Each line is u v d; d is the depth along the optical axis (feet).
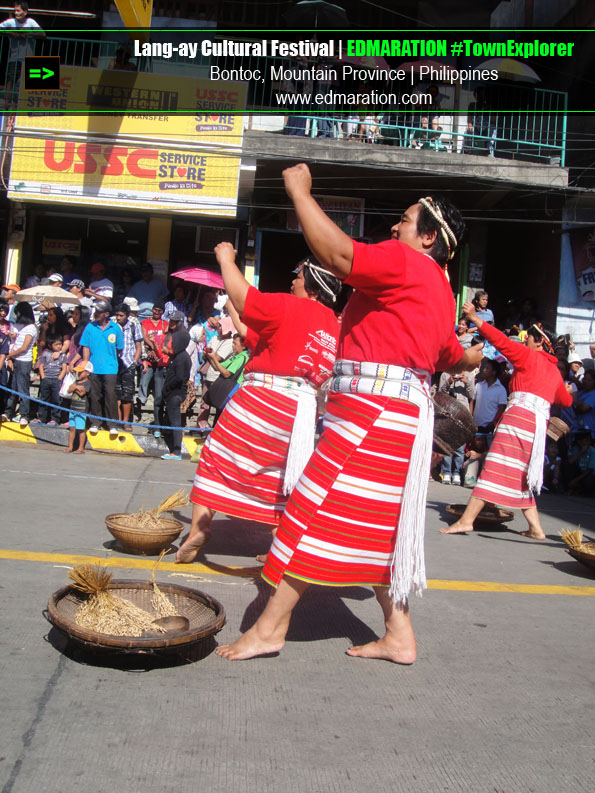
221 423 13.37
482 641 11.19
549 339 20.65
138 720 7.97
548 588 14.61
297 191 8.48
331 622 11.57
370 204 50.06
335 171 45.50
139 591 10.80
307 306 13.01
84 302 41.39
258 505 13.30
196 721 8.06
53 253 49.96
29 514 17.34
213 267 50.65
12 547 14.24
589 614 12.97
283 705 8.60
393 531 9.23
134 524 14.67
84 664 9.26
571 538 16.53
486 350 41.06
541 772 7.51
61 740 7.44
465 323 32.73
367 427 8.97
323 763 7.41
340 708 8.64
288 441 13.05
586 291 49.01
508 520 20.74
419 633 11.35
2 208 48.88
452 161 45.27
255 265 48.98
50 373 32.30
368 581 9.36
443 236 9.47
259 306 12.50
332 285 13.37
